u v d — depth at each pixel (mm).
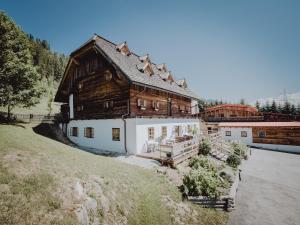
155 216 7168
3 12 21578
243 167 16750
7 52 19703
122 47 20438
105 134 17938
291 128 24984
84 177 7141
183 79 28953
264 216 8633
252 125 28062
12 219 4391
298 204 9852
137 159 13945
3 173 5820
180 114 24938
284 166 17188
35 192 5426
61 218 4996
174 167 12328
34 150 8430
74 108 23031
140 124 15898
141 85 16234
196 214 8266
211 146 17922
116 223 6078
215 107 38500
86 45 19078
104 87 18547
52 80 87812
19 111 39875
